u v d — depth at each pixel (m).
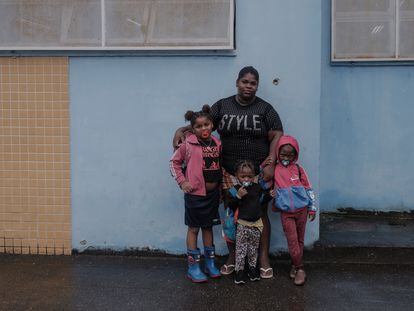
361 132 6.30
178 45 5.15
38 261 5.27
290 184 4.73
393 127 6.27
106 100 5.29
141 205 5.35
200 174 4.71
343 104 6.29
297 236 4.80
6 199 5.41
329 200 6.36
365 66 6.23
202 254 5.32
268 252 5.05
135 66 5.25
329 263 5.18
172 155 5.08
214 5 5.09
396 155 6.29
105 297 4.45
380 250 5.18
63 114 5.32
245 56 5.16
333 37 6.18
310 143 5.19
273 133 4.83
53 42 5.24
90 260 5.30
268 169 4.72
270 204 5.22
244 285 4.70
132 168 5.32
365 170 6.33
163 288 4.64
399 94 6.23
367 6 6.13
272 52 5.14
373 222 6.07
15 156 5.38
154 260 5.32
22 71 5.32
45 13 5.22
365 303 4.31
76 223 5.40
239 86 4.79
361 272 4.96
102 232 5.39
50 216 5.40
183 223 5.34
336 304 4.30
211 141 4.77
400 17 6.11
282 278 4.85
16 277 4.87
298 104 5.17
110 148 5.32
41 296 4.47
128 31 5.18
